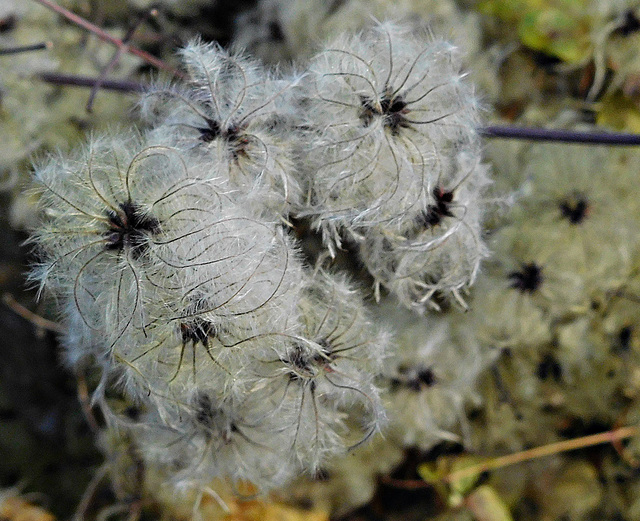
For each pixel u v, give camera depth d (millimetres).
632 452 356
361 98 280
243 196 277
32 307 385
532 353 346
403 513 366
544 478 362
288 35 350
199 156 278
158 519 342
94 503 381
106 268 269
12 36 354
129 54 365
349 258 296
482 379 353
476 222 295
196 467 301
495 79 355
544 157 338
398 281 293
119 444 336
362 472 347
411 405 327
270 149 280
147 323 267
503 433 358
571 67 357
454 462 359
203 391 279
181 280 266
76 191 273
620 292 342
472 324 328
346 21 339
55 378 398
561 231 331
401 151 277
